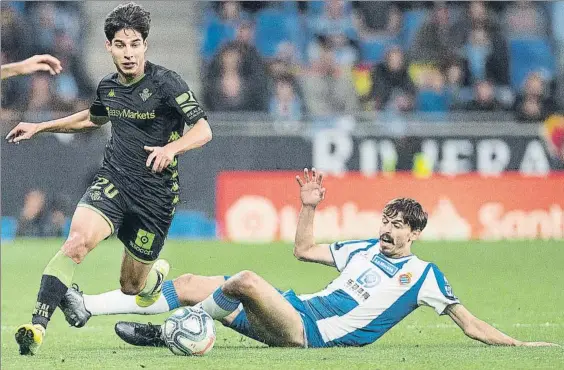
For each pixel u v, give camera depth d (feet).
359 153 191.93
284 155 191.83
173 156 76.84
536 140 194.59
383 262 84.23
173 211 85.66
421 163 192.75
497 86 220.02
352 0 234.17
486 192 193.47
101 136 192.85
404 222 83.25
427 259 165.78
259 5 240.73
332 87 217.77
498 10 240.32
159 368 70.85
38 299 79.00
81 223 80.74
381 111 212.64
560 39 241.35
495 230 193.98
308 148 191.83
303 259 86.99
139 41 80.33
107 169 83.15
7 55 217.97
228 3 239.50
